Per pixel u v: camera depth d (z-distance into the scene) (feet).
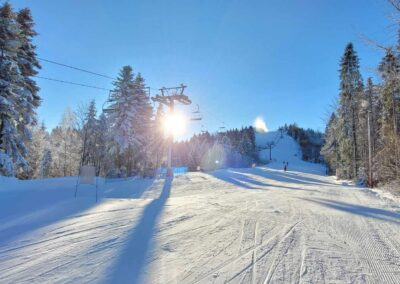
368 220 29.22
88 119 128.06
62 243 18.78
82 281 13.06
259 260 16.35
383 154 71.46
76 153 139.23
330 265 15.87
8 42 62.85
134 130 106.93
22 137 71.77
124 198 43.68
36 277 13.43
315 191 61.98
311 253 17.85
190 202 39.04
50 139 151.43
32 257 16.12
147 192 58.29
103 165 123.34
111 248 17.81
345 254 17.94
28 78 75.82
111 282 13.01
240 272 14.56
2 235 20.76
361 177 94.63
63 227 23.12
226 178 100.94
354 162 110.73
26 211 29.84
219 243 19.53
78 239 19.71
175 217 27.71
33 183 56.29
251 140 397.80
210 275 14.10
